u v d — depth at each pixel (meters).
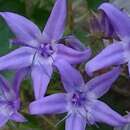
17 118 0.11
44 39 0.11
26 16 0.13
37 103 0.10
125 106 0.12
